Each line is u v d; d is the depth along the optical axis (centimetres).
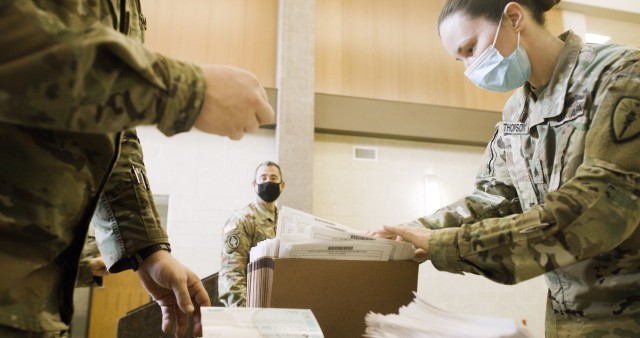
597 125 83
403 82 469
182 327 82
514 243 76
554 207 76
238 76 55
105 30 46
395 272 82
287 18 438
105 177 61
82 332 427
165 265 77
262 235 237
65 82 42
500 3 104
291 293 77
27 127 51
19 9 43
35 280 52
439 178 464
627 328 87
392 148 460
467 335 51
